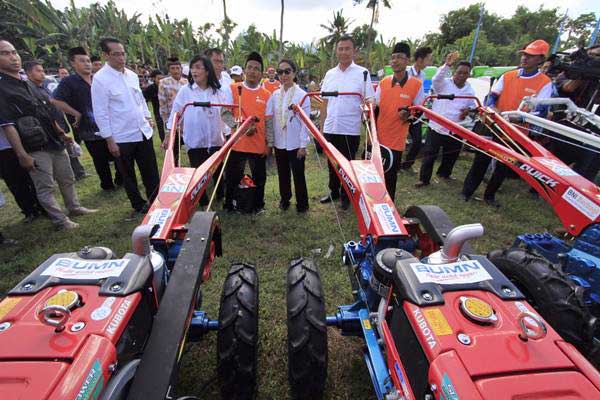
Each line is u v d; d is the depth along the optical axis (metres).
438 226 2.23
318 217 4.72
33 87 4.11
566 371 1.20
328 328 2.74
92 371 1.14
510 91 4.87
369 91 4.29
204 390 2.25
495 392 1.12
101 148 5.46
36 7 21.19
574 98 4.95
